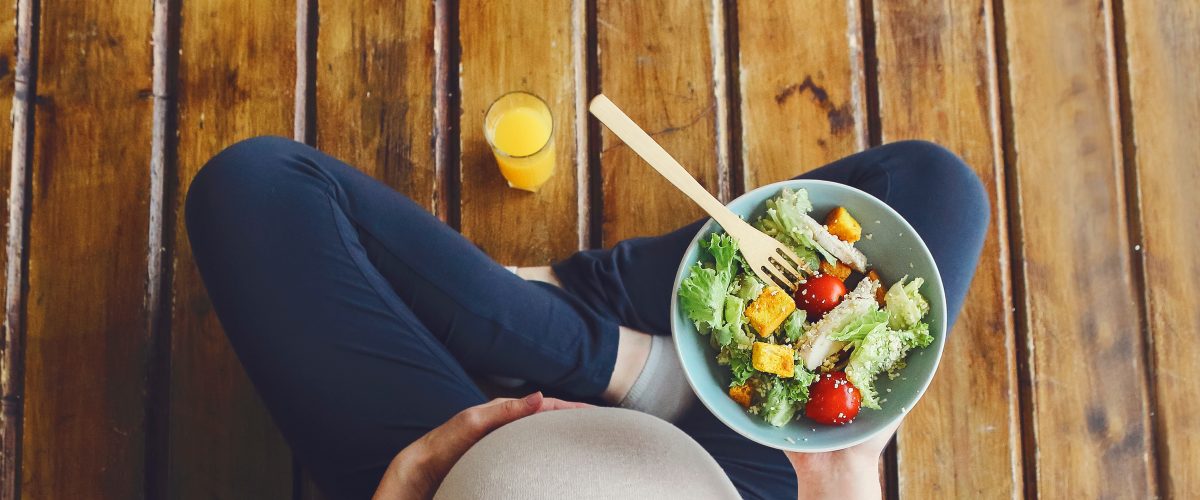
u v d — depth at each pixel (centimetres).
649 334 101
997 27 124
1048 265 121
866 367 73
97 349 115
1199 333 120
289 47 120
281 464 114
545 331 95
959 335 119
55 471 114
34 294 116
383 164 120
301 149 95
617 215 119
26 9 119
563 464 56
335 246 91
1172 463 119
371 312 90
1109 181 122
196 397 115
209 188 91
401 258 95
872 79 123
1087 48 123
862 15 124
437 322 96
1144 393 120
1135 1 124
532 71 121
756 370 76
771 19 122
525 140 111
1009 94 123
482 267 95
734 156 121
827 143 121
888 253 78
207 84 119
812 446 74
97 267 117
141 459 115
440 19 122
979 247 98
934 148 99
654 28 121
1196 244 121
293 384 89
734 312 74
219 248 90
